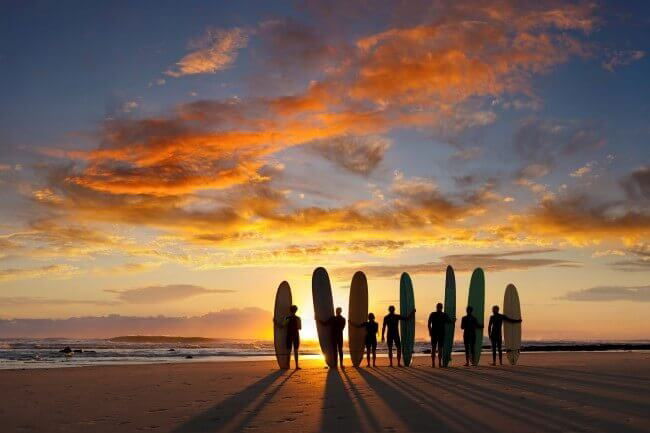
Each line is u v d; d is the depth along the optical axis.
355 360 19.42
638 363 20.22
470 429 6.82
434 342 17.81
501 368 17.48
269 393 11.02
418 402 9.27
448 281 19.14
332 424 7.38
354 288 19.98
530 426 6.95
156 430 7.17
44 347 49.97
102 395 10.95
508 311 20.23
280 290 19.48
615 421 7.24
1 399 10.38
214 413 8.50
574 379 13.26
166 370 17.91
